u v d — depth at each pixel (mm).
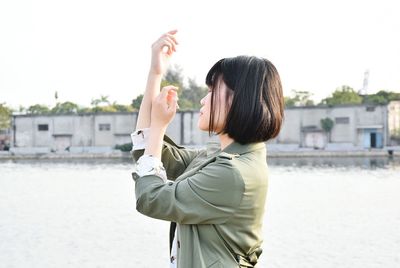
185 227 1419
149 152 1457
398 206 12977
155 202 1390
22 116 51344
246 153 1455
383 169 26891
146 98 1587
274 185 19156
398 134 43844
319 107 44625
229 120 1443
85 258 7887
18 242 9148
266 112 1432
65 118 50500
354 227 10078
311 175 23484
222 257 1396
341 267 7172
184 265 1406
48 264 7590
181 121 46594
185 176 1461
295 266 7223
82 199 15562
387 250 8141
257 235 1449
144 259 7723
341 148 44312
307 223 10508
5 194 17469
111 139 49531
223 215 1374
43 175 26125
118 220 11234
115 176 24688
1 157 47656
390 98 53719
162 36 1596
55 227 10633
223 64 1481
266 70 1462
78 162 39281
